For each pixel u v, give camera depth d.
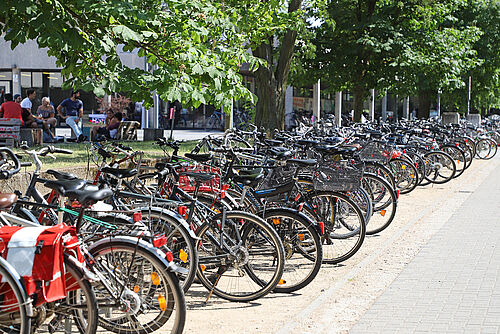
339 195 7.50
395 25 24.12
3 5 7.96
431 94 34.25
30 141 15.61
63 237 4.13
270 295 6.32
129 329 4.62
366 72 24.45
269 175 6.93
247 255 5.93
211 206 6.36
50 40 8.13
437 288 6.52
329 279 6.95
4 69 29.67
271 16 15.69
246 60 11.45
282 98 19.14
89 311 4.23
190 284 5.69
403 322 5.46
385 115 48.03
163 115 36.44
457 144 18.89
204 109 36.94
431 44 23.77
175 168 6.77
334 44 24.33
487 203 12.38
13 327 4.04
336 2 24.16
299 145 9.53
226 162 7.39
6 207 4.36
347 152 8.09
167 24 9.46
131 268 4.56
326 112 39.41
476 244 8.64
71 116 19.27
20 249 3.99
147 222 5.68
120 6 8.49
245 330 5.27
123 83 9.27
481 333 5.16
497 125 30.42
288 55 19.02
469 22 32.94
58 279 4.03
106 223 4.90
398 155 12.88
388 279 6.90
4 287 3.98
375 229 9.38
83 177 8.87
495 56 33.53
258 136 10.44
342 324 5.43
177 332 4.56
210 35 10.88
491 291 6.37
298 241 6.40
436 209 11.71
